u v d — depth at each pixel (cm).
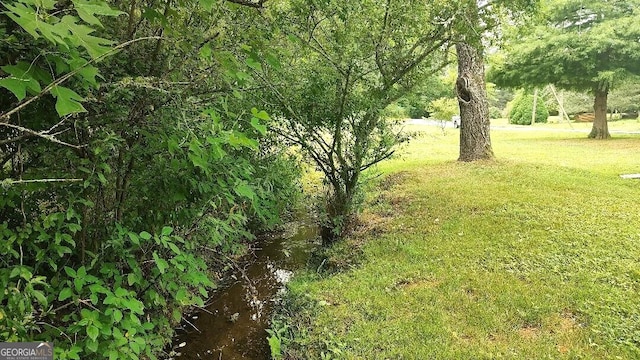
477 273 368
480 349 265
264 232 558
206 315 356
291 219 605
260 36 244
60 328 197
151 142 217
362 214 570
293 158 480
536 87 1380
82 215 214
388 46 440
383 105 466
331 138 470
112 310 198
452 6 423
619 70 1155
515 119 2586
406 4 411
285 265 465
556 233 440
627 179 666
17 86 102
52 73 127
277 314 349
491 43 500
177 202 257
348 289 362
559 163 837
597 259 377
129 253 239
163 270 214
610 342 267
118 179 230
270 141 452
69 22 99
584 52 1155
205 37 205
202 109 211
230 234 331
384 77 465
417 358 261
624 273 350
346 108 452
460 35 458
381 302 333
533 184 646
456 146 1277
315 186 605
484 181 685
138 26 194
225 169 273
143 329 224
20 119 176
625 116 2495
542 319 296
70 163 198
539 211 513
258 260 479
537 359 254
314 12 385
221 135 198
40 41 129
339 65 421
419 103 558
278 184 454
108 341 202
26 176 187
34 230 192
